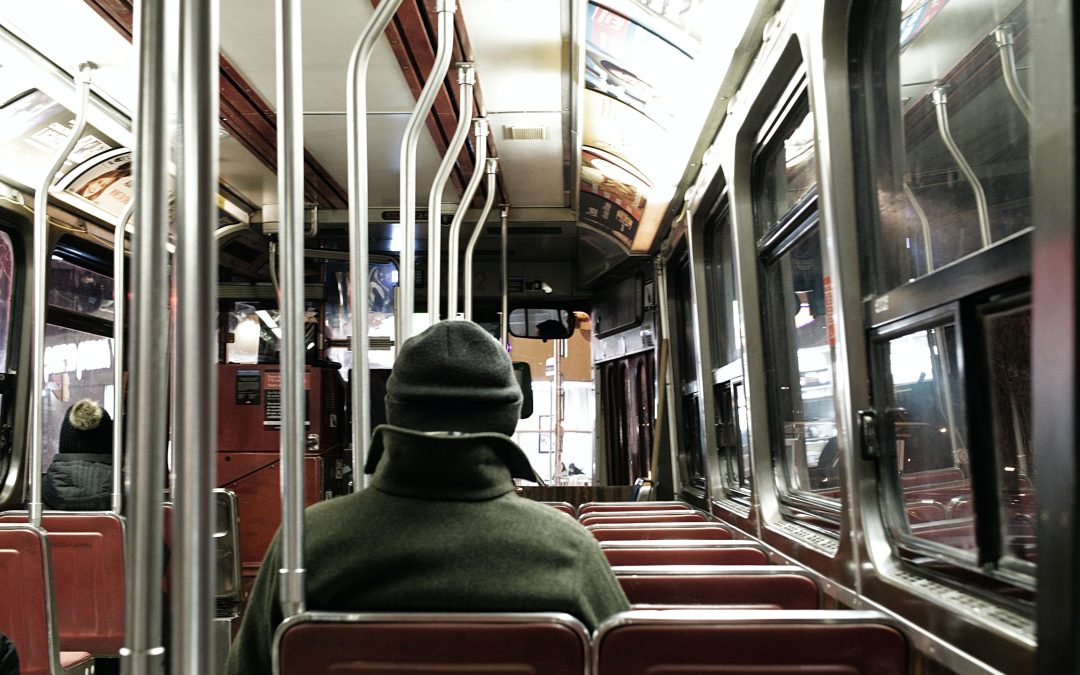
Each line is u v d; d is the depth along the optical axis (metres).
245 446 7.61
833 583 3.09
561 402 12.27
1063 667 1.17
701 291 6.10
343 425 8.62
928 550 2.56
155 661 1.17
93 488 5.30
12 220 6.00
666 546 3.46
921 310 2.48
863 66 2.97
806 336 4.00
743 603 2.51
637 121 5.75
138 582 1.17
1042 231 1.31
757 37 3.86
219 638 4.44
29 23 4.69
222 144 6.69
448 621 1.56
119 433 5.17
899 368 2.78
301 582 1.63
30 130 5.78
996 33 2.13
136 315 1.18
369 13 4.62
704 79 4.56
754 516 4.53
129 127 6.06
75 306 6.85
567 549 1.66
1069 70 1.30
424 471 1.63
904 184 2.72
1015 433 2.11
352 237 2.57
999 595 2.14
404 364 1.67
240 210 8.34
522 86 5.72
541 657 1.55
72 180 6.49
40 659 3.47
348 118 2.65
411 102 5.97
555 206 8.66
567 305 10.31
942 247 2.46
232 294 8.84
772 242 4.29
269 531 7.56
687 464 7.50
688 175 6.01
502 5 4.65
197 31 1.24
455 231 5.13
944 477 2.46
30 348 6.08
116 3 4.33
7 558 3.46
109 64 5.17
